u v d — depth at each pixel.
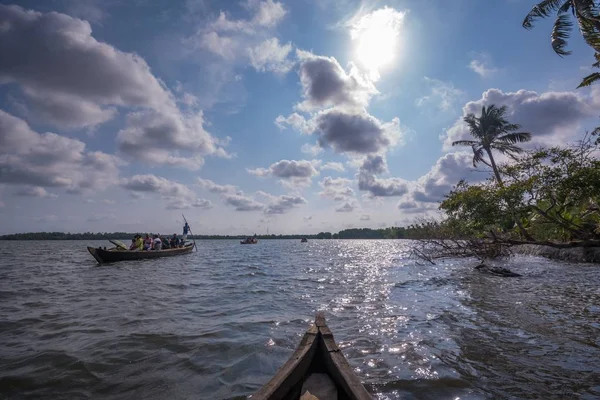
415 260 21.81
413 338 5.29
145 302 8.31
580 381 3.71
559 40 14.06
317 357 3.97
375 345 4.97
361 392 2.76
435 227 20.12
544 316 6.46
